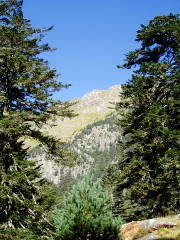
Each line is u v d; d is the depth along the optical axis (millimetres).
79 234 9828
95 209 10102
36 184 17234
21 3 20875
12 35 18766
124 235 14281
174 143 20906
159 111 20500
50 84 18984
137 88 22312
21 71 19109
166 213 20703
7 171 17016
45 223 15461
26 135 18781
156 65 21484
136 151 22219
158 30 22625
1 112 18797
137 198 21375
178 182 20375
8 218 15336
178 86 21031
